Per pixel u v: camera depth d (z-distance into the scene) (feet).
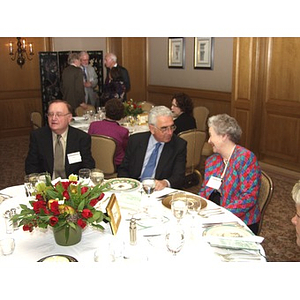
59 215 4.84
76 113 18.81
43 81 23.24
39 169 9.55
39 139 9.43
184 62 23.30
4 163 19.01
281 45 16.57
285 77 16.63
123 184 7.54
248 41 17.38
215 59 21.08
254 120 17.97
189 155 12.84
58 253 5.01
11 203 6.52
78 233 5.20
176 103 13.55
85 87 23.34
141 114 16.30
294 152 16.92
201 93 22.15
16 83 24.57
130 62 26.03
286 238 10.71
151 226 5.75
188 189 13.99
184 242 5.22
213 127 7.43
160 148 8.92
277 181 15.94
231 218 6.06
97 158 11.81
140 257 4.44
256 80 17.49
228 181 7.44
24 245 5.21
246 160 7.29
